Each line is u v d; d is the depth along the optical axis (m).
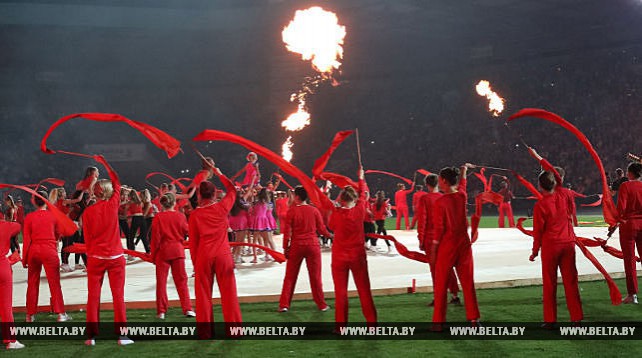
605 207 7.61
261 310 7.72
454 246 6.19
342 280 6.36
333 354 5.55
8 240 6.27
